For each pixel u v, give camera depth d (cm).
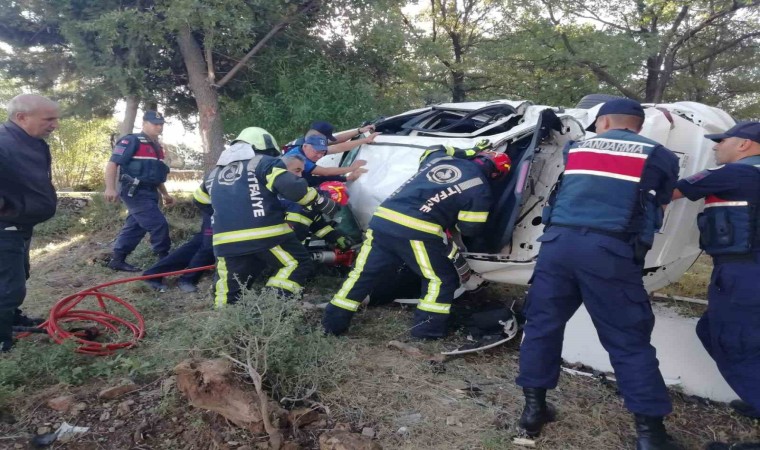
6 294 339
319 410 300
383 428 287
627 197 266
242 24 664
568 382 348
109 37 663
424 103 1083
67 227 738
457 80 1237
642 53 984
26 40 768
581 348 370
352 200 480
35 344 362
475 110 487
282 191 375
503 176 401
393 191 450
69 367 339
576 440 285
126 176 540
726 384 329
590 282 267
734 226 291
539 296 284
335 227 477
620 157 271
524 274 394
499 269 399
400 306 467
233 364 299
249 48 767
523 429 286
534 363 281
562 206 282
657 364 266
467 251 412
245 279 403
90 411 300
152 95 773
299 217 458
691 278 521
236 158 398
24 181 335
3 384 314
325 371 324
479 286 455
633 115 289
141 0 717
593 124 371
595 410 311
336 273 530
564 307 282
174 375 324
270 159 389
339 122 772
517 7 1134
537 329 284
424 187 374
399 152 472
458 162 377
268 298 326
